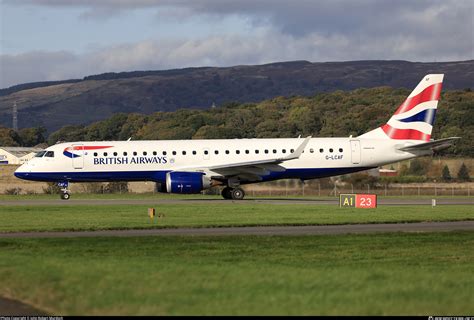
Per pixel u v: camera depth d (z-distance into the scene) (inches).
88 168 4618.6
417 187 6702.8
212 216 3294.8
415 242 2319.1
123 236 2506.2
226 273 1619.1
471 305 1337.4
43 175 4618.6
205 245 2235.5
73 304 1353.3
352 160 4685.0
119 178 4638.3
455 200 5014.8
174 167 4623.5
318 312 1270.9
